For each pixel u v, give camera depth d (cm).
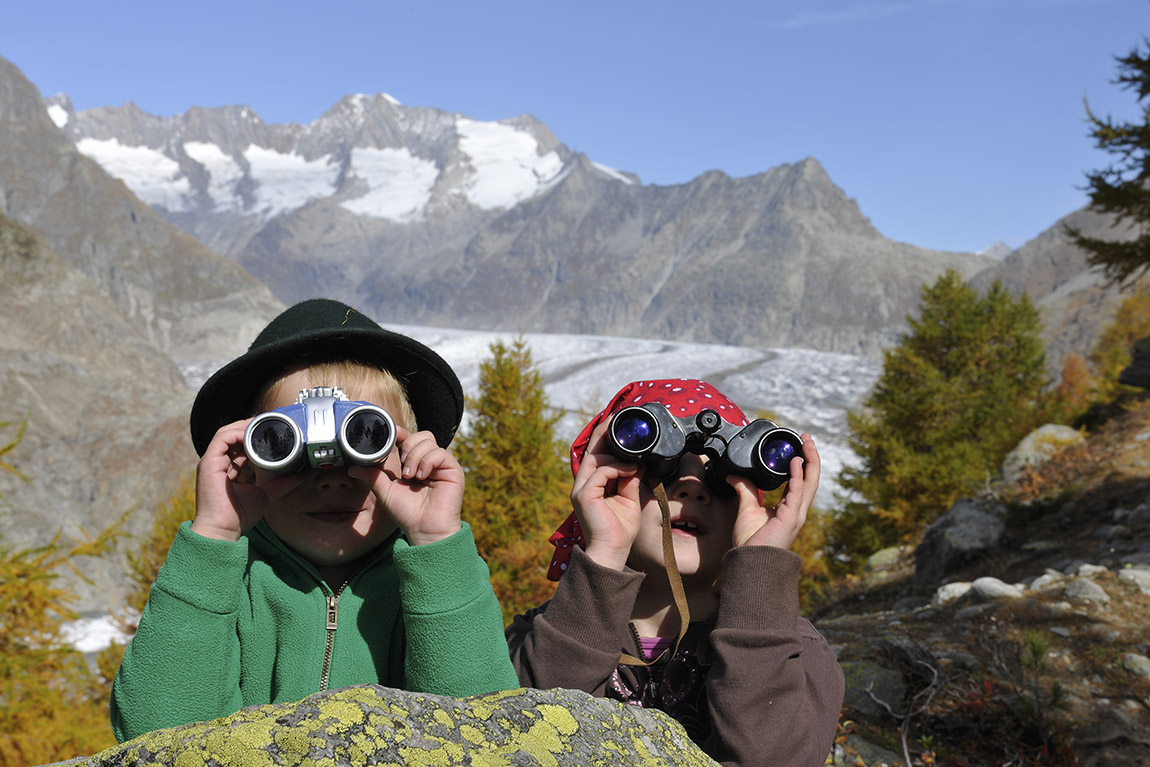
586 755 87
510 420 1859
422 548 122
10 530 5644
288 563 133
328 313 145
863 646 578
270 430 118
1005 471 1359
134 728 113
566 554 196
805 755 146
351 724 74
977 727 455
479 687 121
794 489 161
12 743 768
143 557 1722
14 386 7956
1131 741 447
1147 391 1594
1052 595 668
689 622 171
